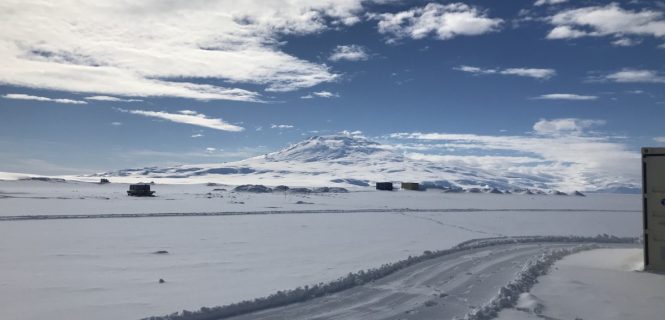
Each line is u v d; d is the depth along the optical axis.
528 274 14.73
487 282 14.15
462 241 25.81
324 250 21.72
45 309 10.74
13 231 28.25
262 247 22.55
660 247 15.71
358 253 20.80
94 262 17.70
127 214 41.47
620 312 10.68
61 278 14.55
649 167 15.91
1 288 13.02
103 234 27.25
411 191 112.81
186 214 43.00
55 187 120.31
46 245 22.44
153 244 23.19
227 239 25.62
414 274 15.49
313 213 47.03
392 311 10.78
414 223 37.75
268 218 40.56
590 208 67.12
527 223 40.06
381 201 74.12
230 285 13.61
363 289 13.14
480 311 10.34
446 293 12.58
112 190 111.00
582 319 10.10
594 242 28.14
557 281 14.02
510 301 11.51
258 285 13.62
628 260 18.31
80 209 48.56
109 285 13.53
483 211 54.34
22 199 65.50
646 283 13.76
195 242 24.14
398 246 23.41
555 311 10.71
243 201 68.31
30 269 16.12
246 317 10.23
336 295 12.40
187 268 16.53
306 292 12.31
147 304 11.27
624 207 72.75
